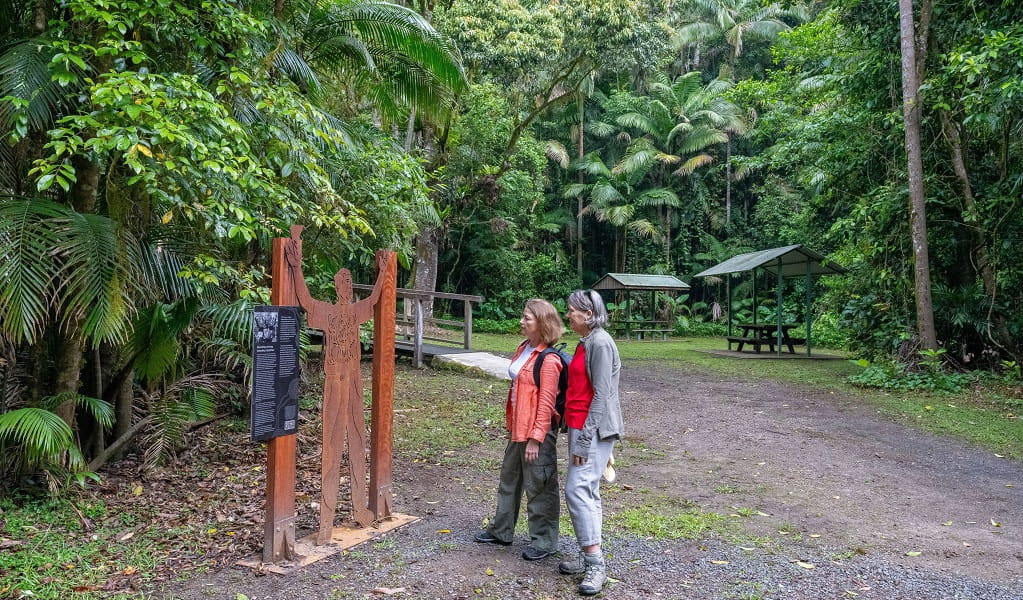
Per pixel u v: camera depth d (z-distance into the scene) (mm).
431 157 18828
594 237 33250
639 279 23016
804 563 3914
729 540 4270
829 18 13602
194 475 5512
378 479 4410
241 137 4816
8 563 3656
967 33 10859
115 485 5176
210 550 3941
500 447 6676
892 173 12594
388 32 8305
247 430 6934
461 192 14266
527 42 17031
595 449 3490
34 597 3303
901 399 9914
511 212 26203
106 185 4816
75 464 4660
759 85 16250
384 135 8875
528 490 3828
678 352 17703
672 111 31094
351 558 3811
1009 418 8547
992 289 11594
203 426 6633
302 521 4469
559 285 29297
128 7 4676
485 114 20984
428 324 20422
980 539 4449
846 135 13422
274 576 3564
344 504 4848
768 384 11414
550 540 3863
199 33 5539
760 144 30203
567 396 3617
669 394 10234
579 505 3463
